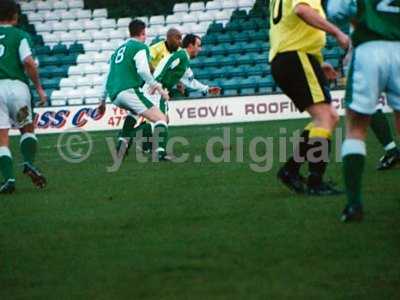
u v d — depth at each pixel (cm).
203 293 1134
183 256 1337
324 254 1310
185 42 3234
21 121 2136
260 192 1934
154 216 1698
